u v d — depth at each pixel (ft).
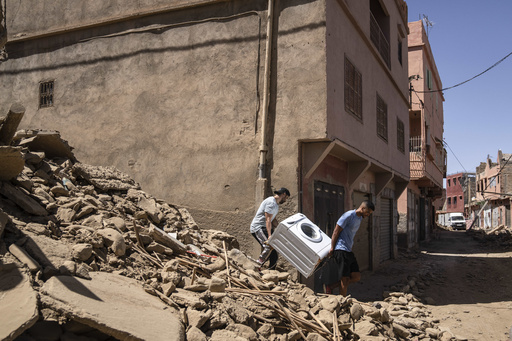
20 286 10.59
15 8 36.17
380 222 48.93
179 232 20.63
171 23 30.19
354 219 20.63
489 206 168.04
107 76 32.07
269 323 14.49
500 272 43.39
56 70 34.12
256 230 22.12
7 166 14.89
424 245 86.48
